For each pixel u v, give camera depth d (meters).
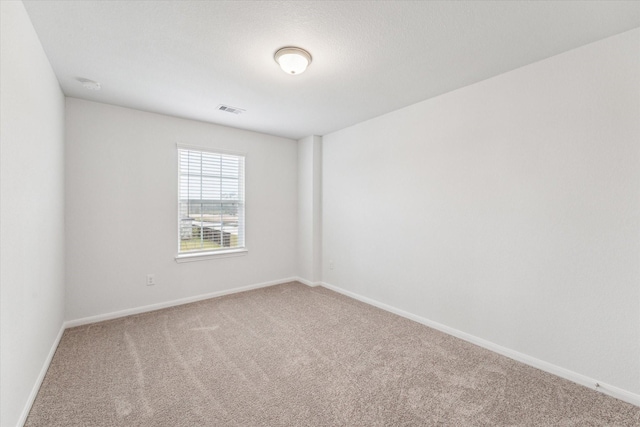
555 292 2.17
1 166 1.34
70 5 1.60
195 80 2.56
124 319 3.14
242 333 2.84
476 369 2.24
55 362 2.27
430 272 3.02
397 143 3.34
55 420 1.67
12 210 1.48
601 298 1.96
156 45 2.02
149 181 3.39
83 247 2.99
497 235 2.49
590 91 1.99
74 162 2.93
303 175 4.66
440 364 2.30
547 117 2.19
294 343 2.64
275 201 4.54
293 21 1.75
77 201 2.95
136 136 3.30
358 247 3.88
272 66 2.31
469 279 2.69
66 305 2.91
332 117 3.61
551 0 1.56
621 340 1.89
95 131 3.05
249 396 1.90
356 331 2.90
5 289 1.39
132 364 2.26
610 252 1.93
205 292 3.86
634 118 1.83
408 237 3.24
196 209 3.80
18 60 1.55
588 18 1.71
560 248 2.14
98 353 2.42
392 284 3.43
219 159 3.98
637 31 1.81
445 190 2.88
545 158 2.20
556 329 2.17
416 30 1.84
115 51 2.10
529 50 2.08
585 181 2.02
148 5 1.61
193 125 3.71
